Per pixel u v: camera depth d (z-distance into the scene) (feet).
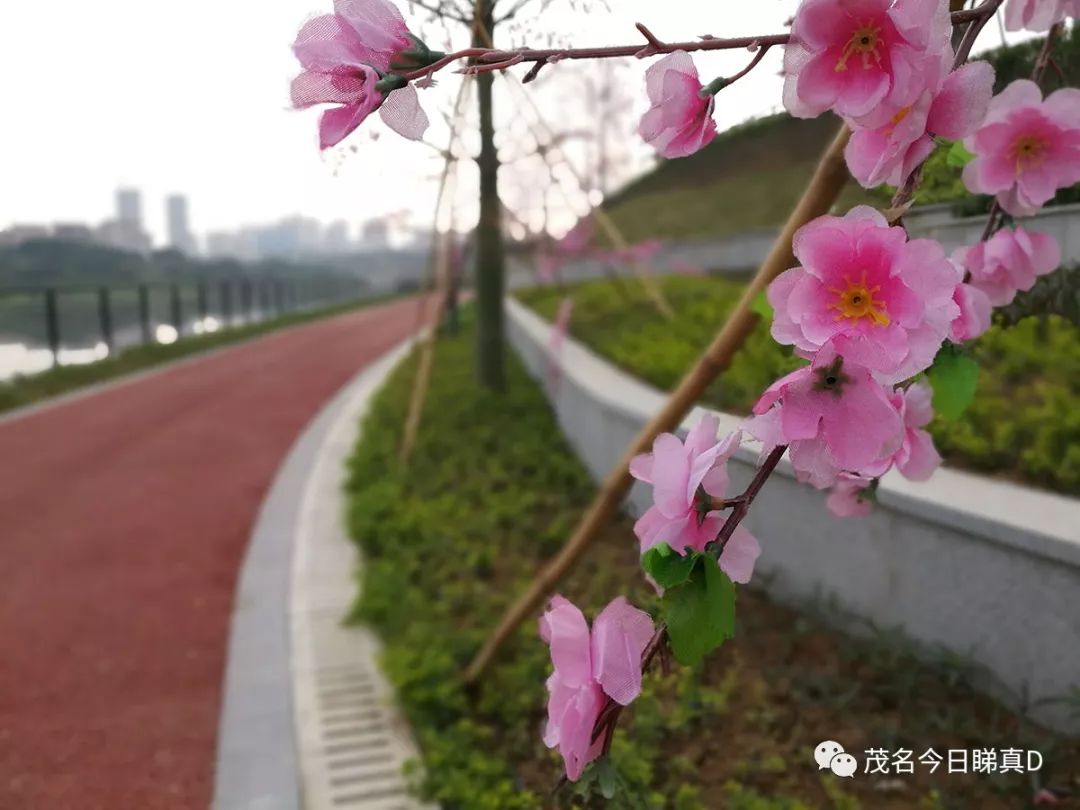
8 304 40.34
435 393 28.27
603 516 8.54
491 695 10.26
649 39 3.21
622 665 3.21
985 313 4.52
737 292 27.61
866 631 10.01
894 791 7.93
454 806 8.68
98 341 45.21
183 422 30.25
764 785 8.26
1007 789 7.64
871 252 2.88
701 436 3.33
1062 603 7.93
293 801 8.86
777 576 11.43
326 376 41.93
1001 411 11.80
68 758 9.91
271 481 21.88
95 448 26.13
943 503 8.96
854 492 4.87
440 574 13.97
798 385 2.96
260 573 15.30
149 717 10.77
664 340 22.49
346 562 15.62
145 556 16.55
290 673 11.66
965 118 3.15
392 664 10.87
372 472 20.13
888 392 3.98
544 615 3.51
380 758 9.67
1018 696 8.43
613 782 3.42
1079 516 8.41
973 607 8.79
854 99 2.88
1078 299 6.15
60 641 12.93
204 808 8.92
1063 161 4.48
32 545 17.29
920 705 8.79
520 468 19.39
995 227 5.26
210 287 63.31
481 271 26.37
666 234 41.73
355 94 2.95
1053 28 5.15
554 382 23.85
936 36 2.92
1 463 24.26
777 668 9.67
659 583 3.17
